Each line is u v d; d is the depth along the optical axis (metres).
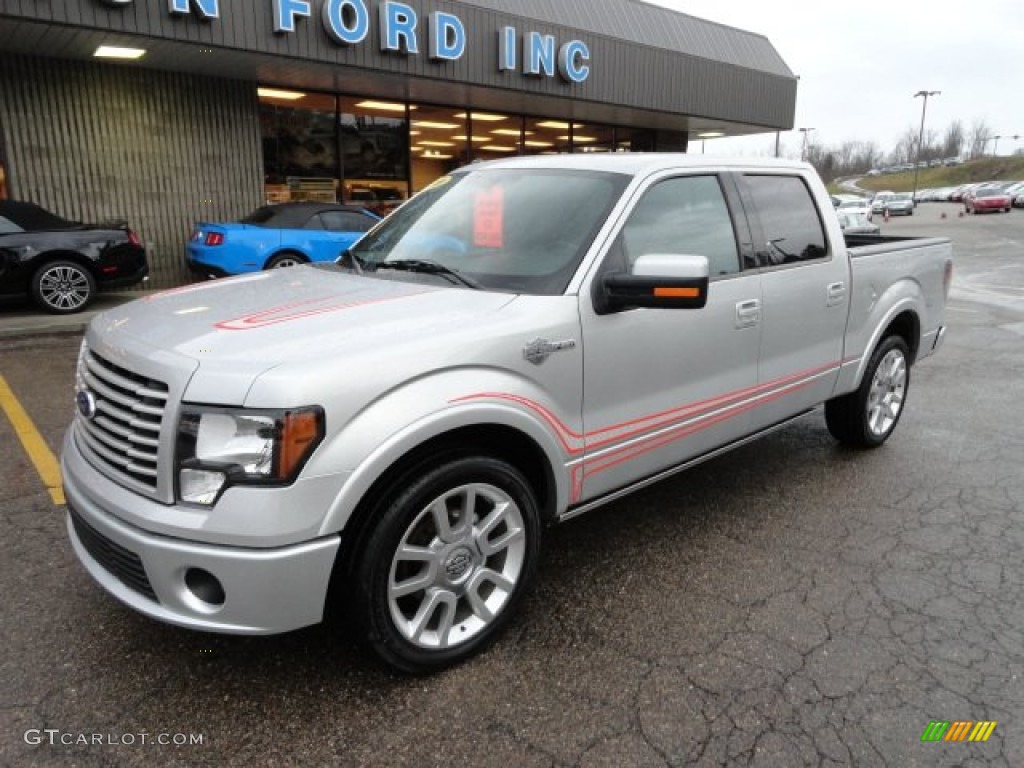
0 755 2.21
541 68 13.56
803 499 4.12
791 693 2.53
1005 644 2.81
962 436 5.26
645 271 2.77
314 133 13.56
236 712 2.41
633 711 2.43
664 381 3.21
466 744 2.28
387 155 14.55
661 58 15.77
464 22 12.39
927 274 5.02
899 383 4.98
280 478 2.12
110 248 9.64
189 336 2.43
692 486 4.32
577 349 2.82
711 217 3.51
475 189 3.56
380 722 2.37
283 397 2.12
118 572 2.42
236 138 12.59
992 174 94.06
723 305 3.42
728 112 17.56
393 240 3.51
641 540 3.63
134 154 11.70
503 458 2.86
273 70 11.63
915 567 3.38
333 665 2.65
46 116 10.91
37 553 3.39
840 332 4.27
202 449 2.14
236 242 10.56
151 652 2.70
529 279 2.91
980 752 2.27
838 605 3.06
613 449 3.04
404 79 12.36
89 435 2.60
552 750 2.26
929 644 2.80
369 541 2.36
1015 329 9.69
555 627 2.89
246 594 2.16
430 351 2.42
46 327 8.55
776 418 3.93
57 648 2.71
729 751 2.26
